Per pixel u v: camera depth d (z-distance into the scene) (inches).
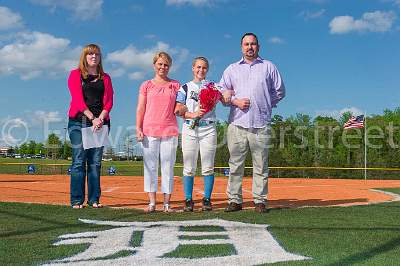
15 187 408.2
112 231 168.1
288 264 117.4
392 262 119.0
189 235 161.6
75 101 241.9
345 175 1229.1
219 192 386.3
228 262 120.1
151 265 116.8
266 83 238.4
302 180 816.3
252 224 186.1
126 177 762.2
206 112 231.3
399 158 1274.6
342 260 121.3
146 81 241.4
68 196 310.5
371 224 185.5
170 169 234.7
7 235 156.7
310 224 185.6
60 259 123.0
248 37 238.8
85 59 245.1
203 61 241.4
